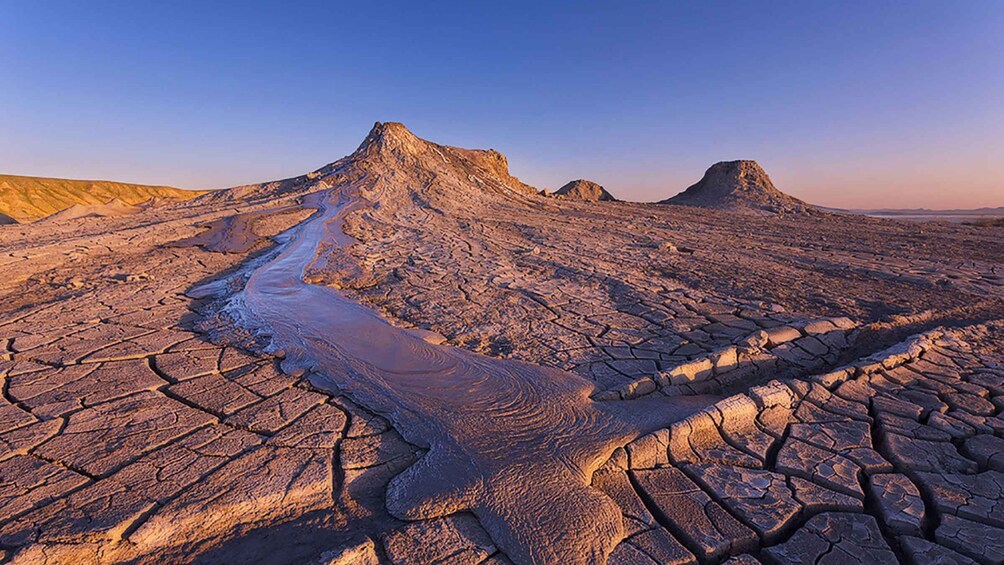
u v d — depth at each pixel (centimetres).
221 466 283
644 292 703
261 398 373
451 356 459
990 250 1177
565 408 352
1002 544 227
